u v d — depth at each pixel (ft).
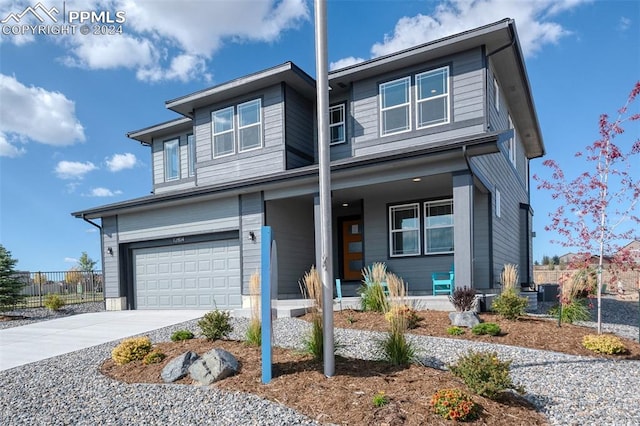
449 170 27.43
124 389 15.60
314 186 33.24
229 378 15.17
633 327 26.53
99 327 30.63
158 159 51.80
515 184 48.73
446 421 11.19
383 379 14.03
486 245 33.09
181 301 40.93
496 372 12.73
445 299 27.27
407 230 36.63
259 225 36.09
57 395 15.57
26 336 28.37
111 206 42.73
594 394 14.11
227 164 41.29
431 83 33.32
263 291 14.97
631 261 21.75
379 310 26.48
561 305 24.07
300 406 12.50
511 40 30.63
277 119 38.73
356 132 36.63
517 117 47.14
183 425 12.16
